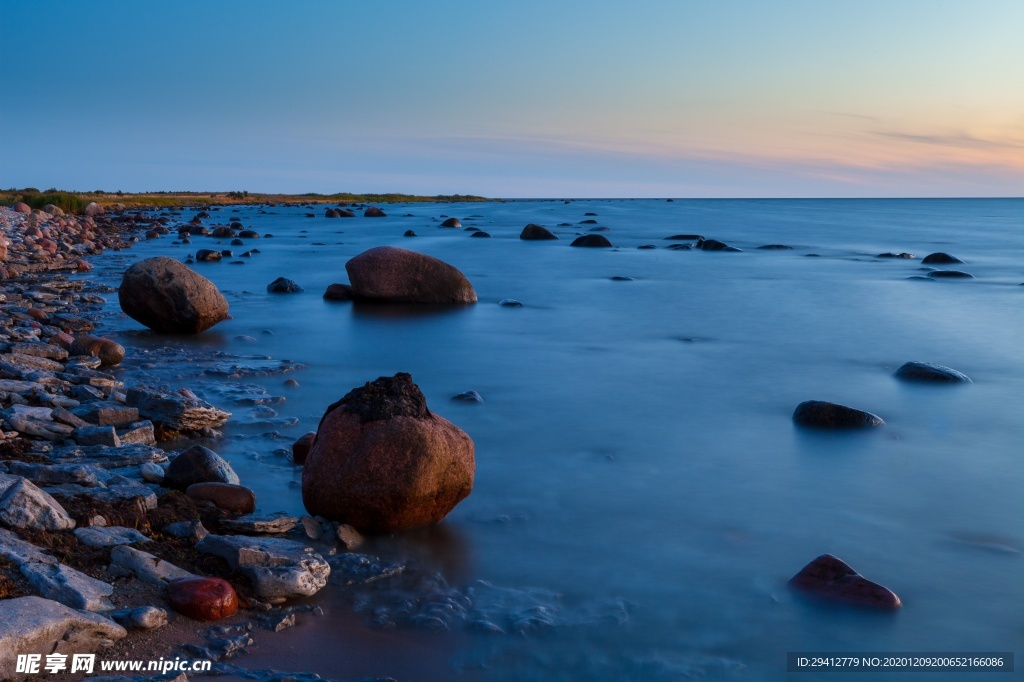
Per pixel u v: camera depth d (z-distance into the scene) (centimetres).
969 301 2245
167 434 887
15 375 991
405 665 489
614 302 2177
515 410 1088
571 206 11838
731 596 587
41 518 564
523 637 525
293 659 484
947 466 880
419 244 4122
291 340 1562
